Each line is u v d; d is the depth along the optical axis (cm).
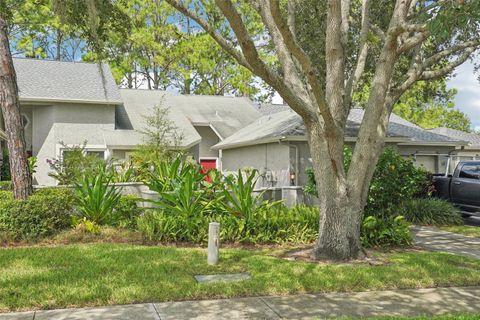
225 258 798
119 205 1081
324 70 1213
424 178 1075
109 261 754
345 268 747
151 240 946
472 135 2755
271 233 977
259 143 1783
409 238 997
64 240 935
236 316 533
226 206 1011
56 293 586
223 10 593
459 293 651
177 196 1001
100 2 923
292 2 979
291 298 611
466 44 873
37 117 2136
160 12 3119
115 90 2197
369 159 837
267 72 695
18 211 923
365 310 566
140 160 1603
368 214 1011
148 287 620
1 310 540
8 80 990
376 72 828
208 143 2478
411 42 779
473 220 1566
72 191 1097
